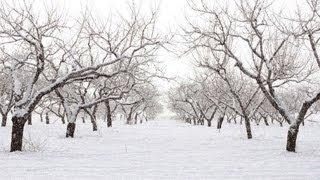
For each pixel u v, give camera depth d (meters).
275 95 17.41
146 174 10.19
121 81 28.80
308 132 32.38
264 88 17.34
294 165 12.09
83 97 25.95
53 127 31.11
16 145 15.48
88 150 17.31
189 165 12.16
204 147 19.16
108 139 23.80
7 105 33.94
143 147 19.23
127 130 33.12
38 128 29.02
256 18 16.97
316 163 12.59
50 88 16.08
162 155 15.47
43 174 10.03
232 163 12.70
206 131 34.25
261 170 10.97
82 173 10.26
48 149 16.78
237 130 34.69
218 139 24.09
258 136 26.23
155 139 24.48
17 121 15.54
